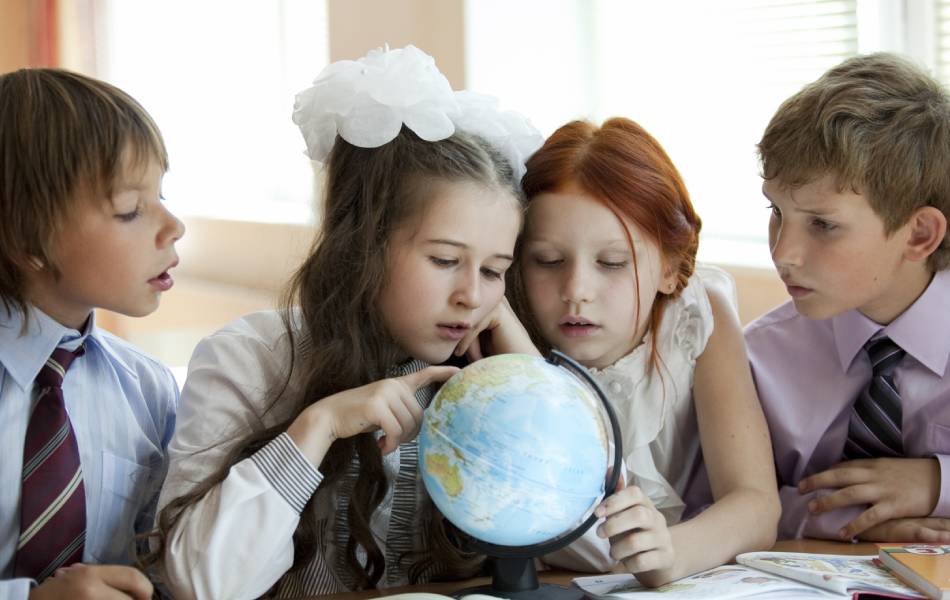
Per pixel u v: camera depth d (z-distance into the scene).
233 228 4.66
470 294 1.27
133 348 1.48
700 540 1.28
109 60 5.76
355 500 1.30
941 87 1.44
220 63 5.30
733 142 2.99
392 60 1.30
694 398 1.55
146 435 1.42
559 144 1.41
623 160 1.37
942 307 1.48
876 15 2.65
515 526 1.05
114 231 1.20
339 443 1.29
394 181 1.28
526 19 3.34
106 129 1.18
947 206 1.40
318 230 1.39
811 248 1.39
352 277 1.31
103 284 1.22
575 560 1.31
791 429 1.57
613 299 1.39
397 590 1.24
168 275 1.27
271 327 1.39
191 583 1.14
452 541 1.32
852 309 1.49
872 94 1.36
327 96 1.31
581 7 3.29
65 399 1.32
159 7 5.64
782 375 1.60
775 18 2.88
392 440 1.18
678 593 1.11
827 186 1.35
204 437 1.28
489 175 1.27
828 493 1.50
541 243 1.39
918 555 1.19
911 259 1.42
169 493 1.24
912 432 1.52
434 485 1.07
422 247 1.26
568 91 3.32
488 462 1.03
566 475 1.04
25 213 1.18
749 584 1.14
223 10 5.25
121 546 1.36
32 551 1.24
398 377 1.26
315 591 1.32
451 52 3.39
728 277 1.70
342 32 3.87
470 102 1.37
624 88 3.24
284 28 4.88
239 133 5.21
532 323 1.45
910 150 1.35
